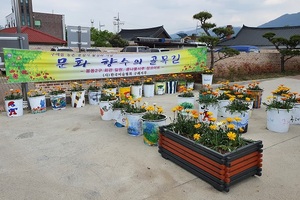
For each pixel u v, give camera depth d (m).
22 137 4.07
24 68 5.68
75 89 6.25
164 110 5.80
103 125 4.72
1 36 5.47
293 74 12.59
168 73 8.29
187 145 2.87
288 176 2.80
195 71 8.87
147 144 3.70
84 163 3.13
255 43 25.69
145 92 7.46
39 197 2.42
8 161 3.20
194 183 2.67
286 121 4.19
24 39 5.75
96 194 2.47
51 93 5.89
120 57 7.20
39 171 2.94
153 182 2.69
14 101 5.23
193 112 3.38
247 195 2.45
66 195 2.46
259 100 5.95
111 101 5.00
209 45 9.13
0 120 5.04
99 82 7.04
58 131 4.36
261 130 4.38
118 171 2.93
